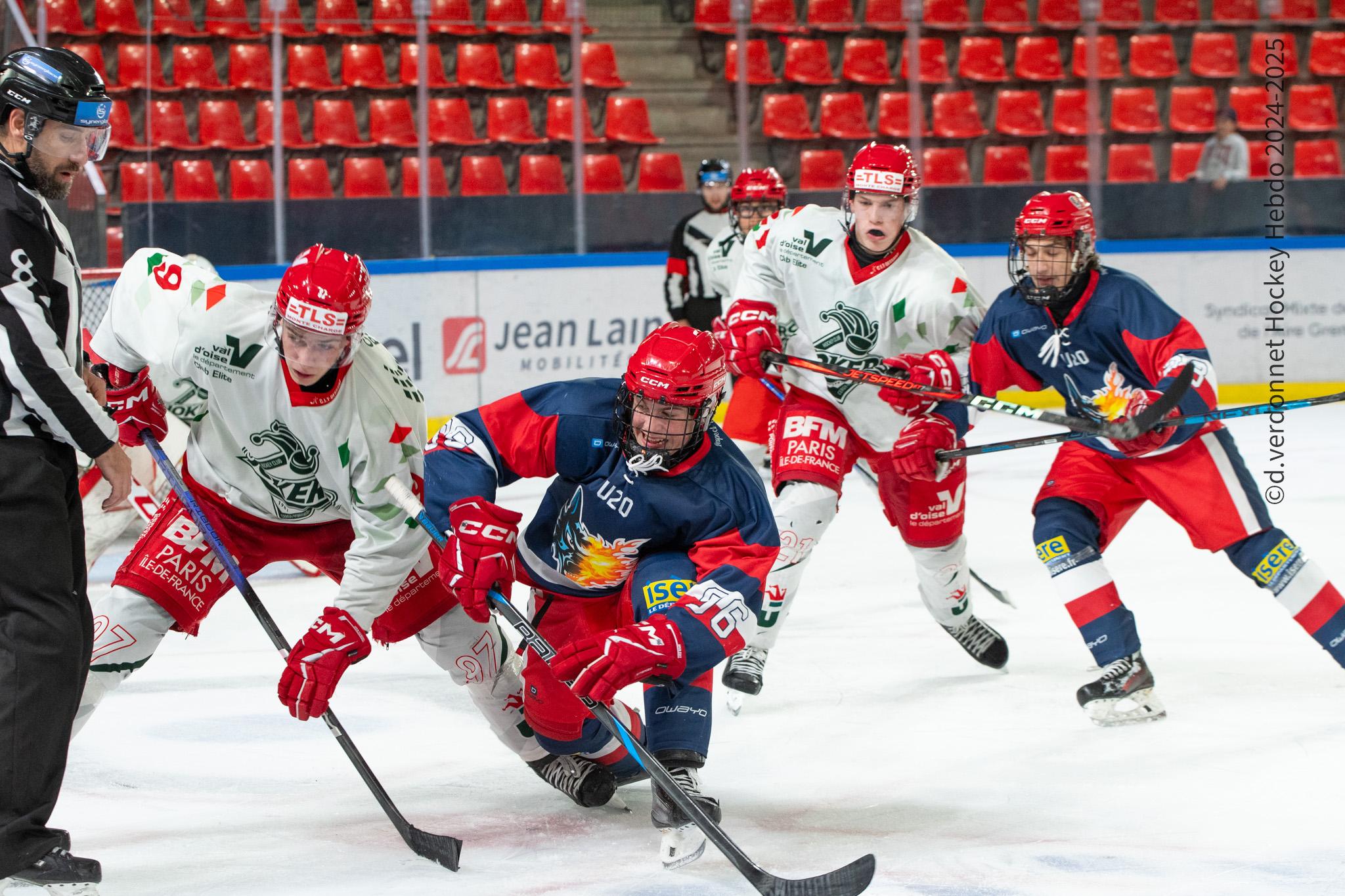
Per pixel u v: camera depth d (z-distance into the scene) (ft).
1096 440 22.67
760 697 24.40
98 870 15.40
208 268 17.34
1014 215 56.13
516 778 20.36
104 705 23.94
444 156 57.82
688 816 15.76
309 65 57.11
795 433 24.81
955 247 55.67
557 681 17.48
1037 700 23.93
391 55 58.49
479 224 52.42
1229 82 63.21
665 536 17.12
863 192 23.56
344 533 18.98
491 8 59.82
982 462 48.32
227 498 18.22
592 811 18.93
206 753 21.43
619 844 17.67
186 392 17.06
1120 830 17.99
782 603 23.57
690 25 60.23
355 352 16.35
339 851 17.39
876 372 24.80
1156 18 63.21
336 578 19.63
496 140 59.11
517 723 18.90
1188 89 62.85
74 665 15.39
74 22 53.11
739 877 16.57
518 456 17.13
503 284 52.01
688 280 46.78
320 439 16.60
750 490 16.71
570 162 59.00
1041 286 21.98
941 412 24.29
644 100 60.08
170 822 18.45
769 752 21.52
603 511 16.99
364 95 58.23
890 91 61.26
